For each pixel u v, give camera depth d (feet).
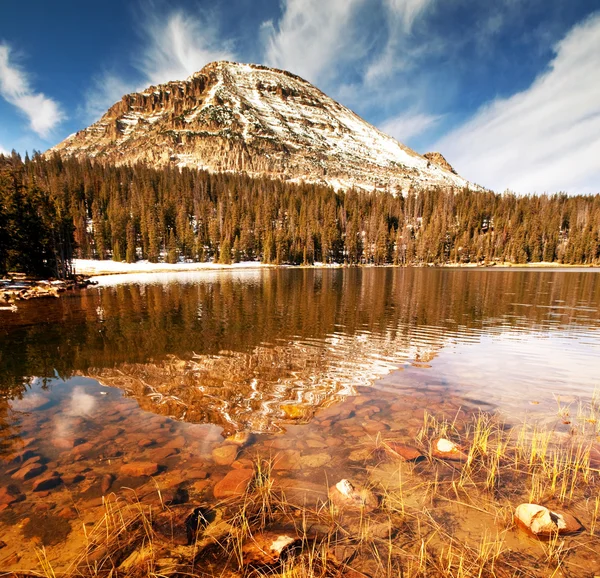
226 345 39.42
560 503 12.16
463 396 23.47
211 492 12.98
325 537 10.64
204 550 10.18
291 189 436.76
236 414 20.53
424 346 39.09
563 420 19.44
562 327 49.80
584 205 346.13
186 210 344.49
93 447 16.61
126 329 48.67
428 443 16.62
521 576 9.16
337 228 329.93
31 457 15.67
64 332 46.37
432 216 358.64
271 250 294.46
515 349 37.40
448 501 12.43
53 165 403.95
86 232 272.31
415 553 10.08
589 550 10.11
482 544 10.32
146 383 26.61
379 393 24.17
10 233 118.52
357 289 108.47
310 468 14.57
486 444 15.96
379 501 12.34
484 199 413.39
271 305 73.87
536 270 225.56
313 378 27.71
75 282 128.47
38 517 11.70
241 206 339.36
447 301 79.05
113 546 10.30
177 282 139.74
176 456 15.69
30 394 24.30
